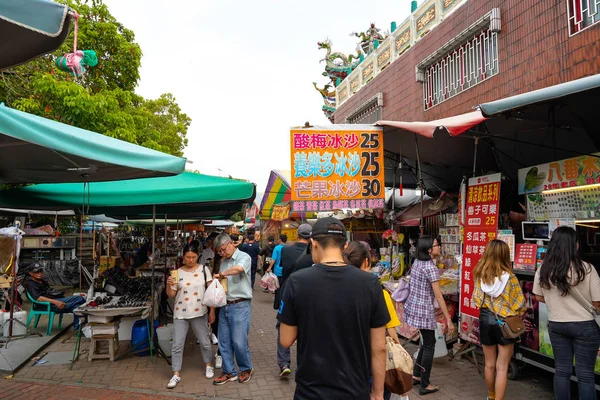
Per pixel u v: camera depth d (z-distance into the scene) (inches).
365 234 417.4
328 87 725.9
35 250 483.2
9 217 489.7
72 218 607.8
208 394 173.3
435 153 265.9
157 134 534.3
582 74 265.1
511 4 322.0
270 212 658.8
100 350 224.7
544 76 292.7
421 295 173.3
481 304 151.9
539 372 192.2
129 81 488.7
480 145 255.0
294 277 80.7
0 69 109.4
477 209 205.3
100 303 225.5
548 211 184.9
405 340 244.2
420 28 459.8
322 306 76.2
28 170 188.7
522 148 256.4
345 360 74.7
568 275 131.9
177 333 185.6
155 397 169.0
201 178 266.4
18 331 259.8
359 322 76.3
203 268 194.9
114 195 237.8
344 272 79.8
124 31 480.7
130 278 307.4
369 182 203.5
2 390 174.9
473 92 362.9
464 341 217.3
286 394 173.8
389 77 510.9
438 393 171.5
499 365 146.0
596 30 256.1
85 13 439.2
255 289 500.4
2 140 139.4
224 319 188.1
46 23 87.7
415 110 455.8
